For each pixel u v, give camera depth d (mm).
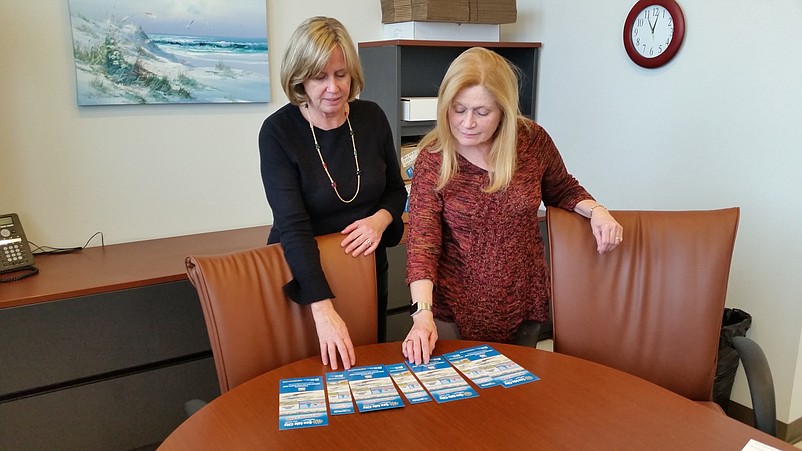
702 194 2592
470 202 1616
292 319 1545
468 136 1513
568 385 1318
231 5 2512
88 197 2389
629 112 2826
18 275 2057
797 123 2242
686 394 1623
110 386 2084
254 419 1192
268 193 1649
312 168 1710
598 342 1661
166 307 2137
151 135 2479
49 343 1940
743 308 2525
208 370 2285
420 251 1592
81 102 2289
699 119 2555
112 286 1999
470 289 1674
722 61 2439
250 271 1511
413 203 1651
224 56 2543
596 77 2953
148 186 2508
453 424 1167
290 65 1557
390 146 1927
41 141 2262
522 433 1136
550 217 1718
